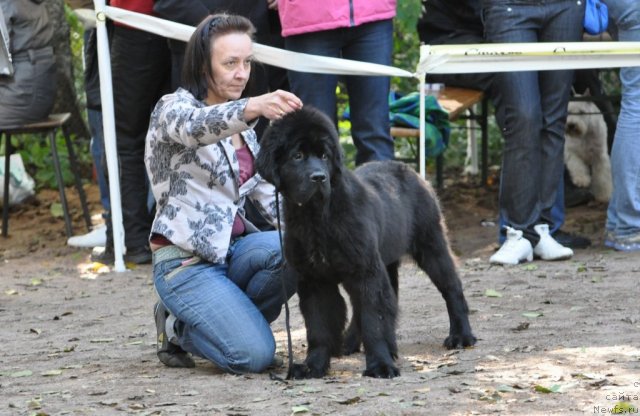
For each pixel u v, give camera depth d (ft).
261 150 22.62
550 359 24.63
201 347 24.90
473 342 26.94
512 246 39.22
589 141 50.96
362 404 21.11
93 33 42.47
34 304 36.06
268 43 39.70
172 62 39.32
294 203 22.88
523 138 38.83
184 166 24.80
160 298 25.58
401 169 27.02
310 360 24.12
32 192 56.90
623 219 40.42
